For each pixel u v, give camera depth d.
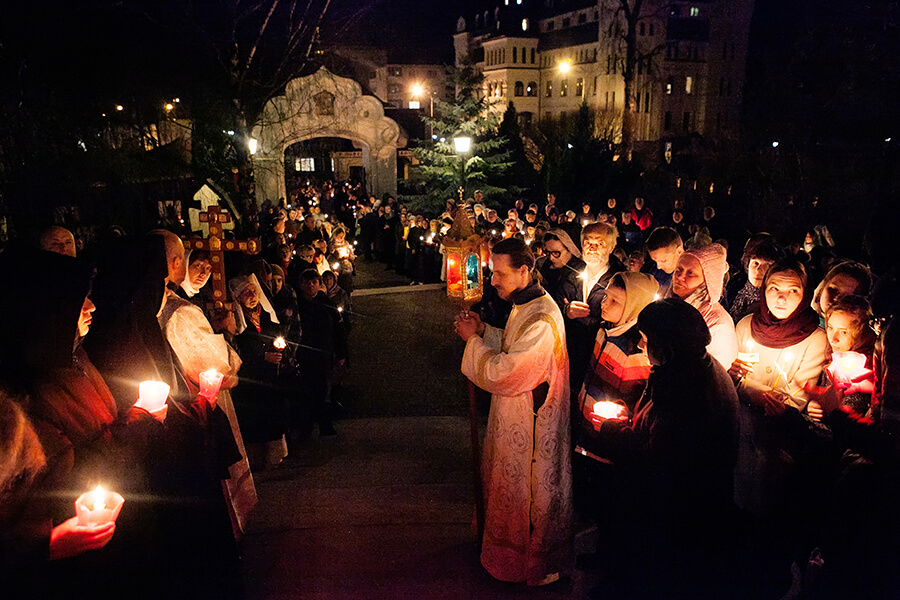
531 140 41.69
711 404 2.51
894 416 2.30
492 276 3.41
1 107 8.22
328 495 4.61
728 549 2.58
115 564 2.23
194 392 3.41
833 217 22.95
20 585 1.86
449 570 3.55
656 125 54.97
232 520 3.79
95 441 2.20
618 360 3.53
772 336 3.59
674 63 54.66
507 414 3.37
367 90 24.38
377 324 12.36
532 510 3.37
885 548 2.37
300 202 28.12
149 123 12.55
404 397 8.12
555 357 3.30
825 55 23.88
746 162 29.75
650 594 2.62
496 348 3.54
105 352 2.64
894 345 2.29
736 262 13.69
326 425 6.36
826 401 3.38
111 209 10.04
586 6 62.22
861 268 3.58
